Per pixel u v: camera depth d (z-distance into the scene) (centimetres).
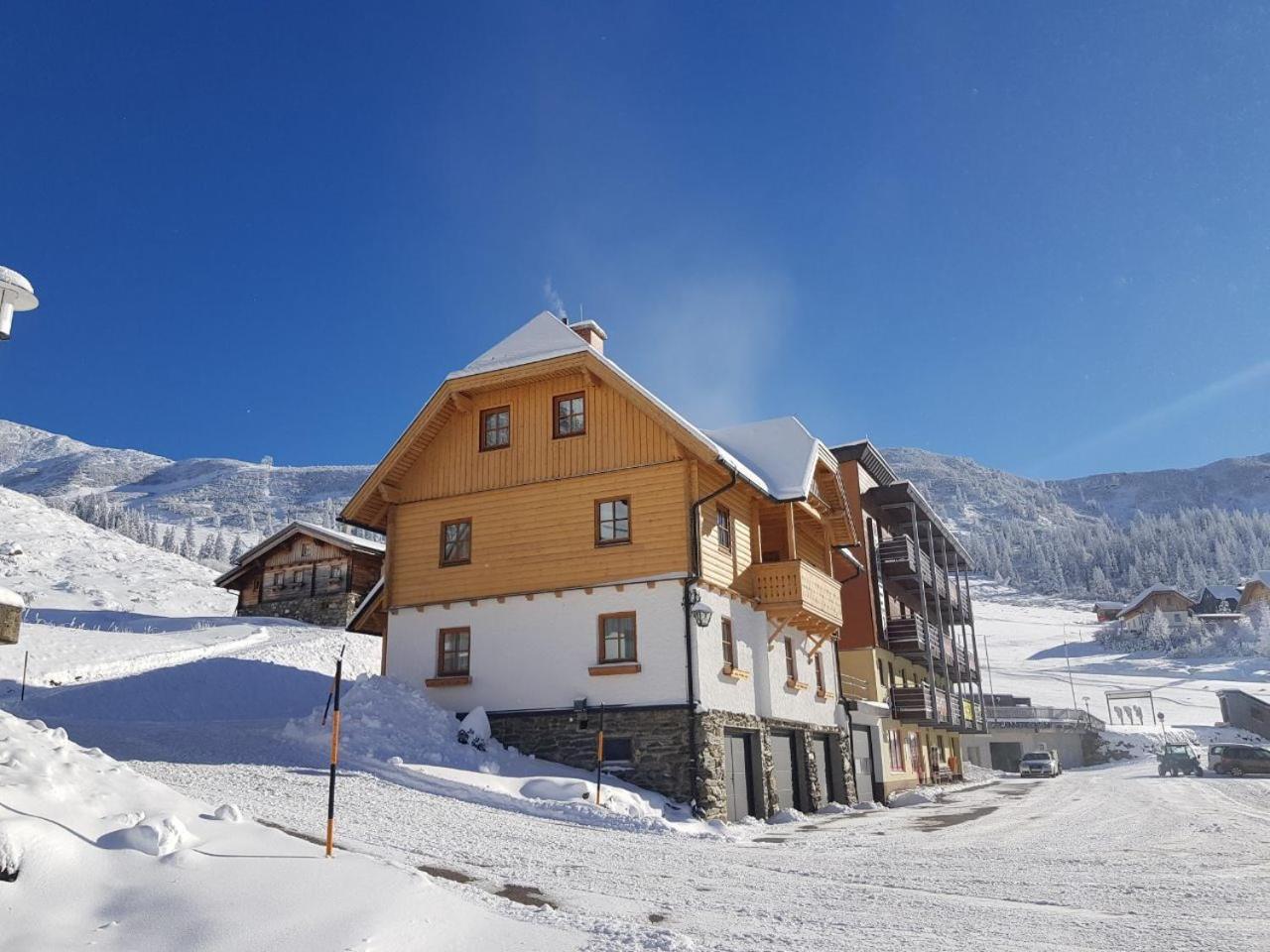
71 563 5556
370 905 608
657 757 1920
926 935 741
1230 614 12250
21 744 717
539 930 660
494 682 2122
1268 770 3988
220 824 735
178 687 2598
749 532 2397
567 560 2136
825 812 2400
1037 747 6391
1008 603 17575
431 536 2314
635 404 2123
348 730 1850
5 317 889
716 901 890
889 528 3978
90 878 576
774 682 2350
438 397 2319
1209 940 725
